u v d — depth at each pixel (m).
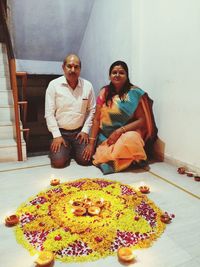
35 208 1.82
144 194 2.06
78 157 2.80
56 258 1.34
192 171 2.50
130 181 2.34
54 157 2.71
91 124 2.98
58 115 2.89
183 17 2.38
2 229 1.60
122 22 3.26
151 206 1.85
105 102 2.76
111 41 3.60
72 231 1.55
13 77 2.71
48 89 2.82
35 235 1.52
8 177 2.46
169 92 2.69
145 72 3.01
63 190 2.11
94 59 4.20
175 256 1.36
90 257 1.34
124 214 1.74
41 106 5.17
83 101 2.88
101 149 2.71
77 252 1.38
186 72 2.43
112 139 2.67
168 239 1.49
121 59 3.41
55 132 2.80
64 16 3.99
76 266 1.29
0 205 1.90
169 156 2.81
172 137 2.73
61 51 4.62
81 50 4.68
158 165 2.78
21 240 1.48
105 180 2.33
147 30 2.87
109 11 3.54
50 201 1.93
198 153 2.42
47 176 2.47
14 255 1.37
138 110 2.74
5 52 4.21
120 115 2.70
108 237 1.49
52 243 1.44
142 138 2.78
